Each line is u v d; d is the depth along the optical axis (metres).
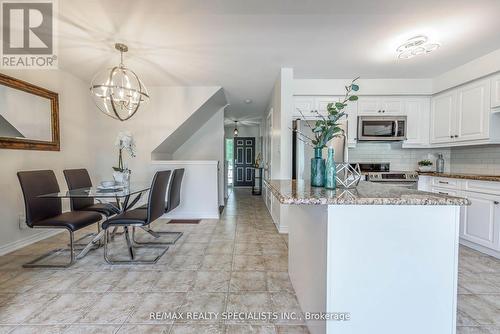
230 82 3.85
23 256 2.51
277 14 2.00
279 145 3.45
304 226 1.58
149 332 1.44
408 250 1.19
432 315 1.20
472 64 2.95
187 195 4.11
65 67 3.19
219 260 2.44
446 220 1.19
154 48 2.63
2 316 1.57
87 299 1.77
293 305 1.71
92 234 3.25
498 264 2.34
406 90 3.62
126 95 2.63
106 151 4.11
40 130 3.00
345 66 3.16
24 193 2.22
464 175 2.79
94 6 1.89
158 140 4.11
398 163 3.99
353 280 1.18
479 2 1.82
